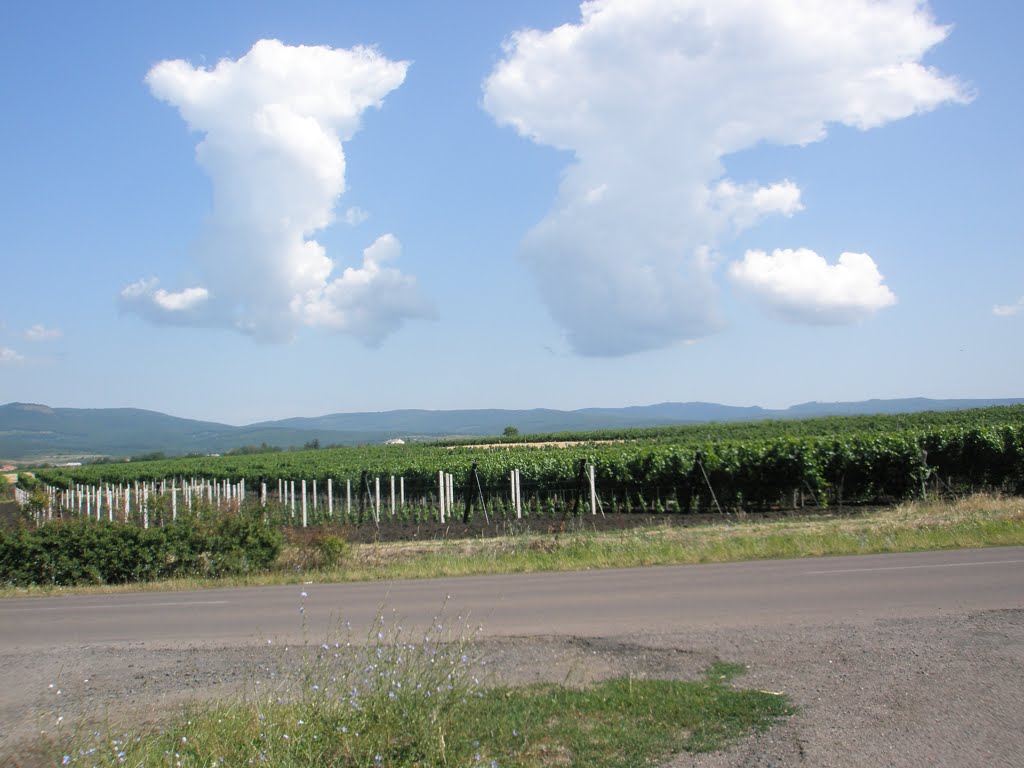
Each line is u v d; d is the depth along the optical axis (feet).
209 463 217.97
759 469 85.76
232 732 19.35
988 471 85.61
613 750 18.28
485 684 23.73
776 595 36.60
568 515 88.28
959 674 22.72
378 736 18.35
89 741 20.06
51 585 60.85
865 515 72.54
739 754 17.85
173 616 42.34
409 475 112.88
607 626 31.89
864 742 18.20
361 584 51.55
